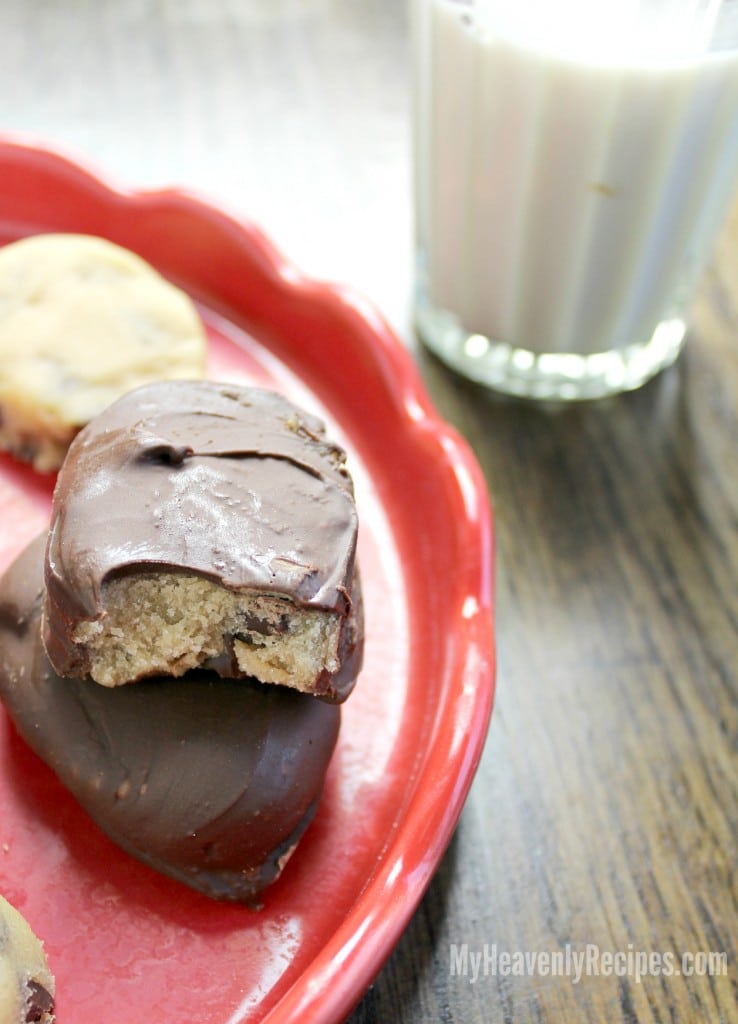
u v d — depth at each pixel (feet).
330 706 0.97
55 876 0.94
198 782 0.93
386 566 1.09
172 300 1.17
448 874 0.99
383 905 0.89
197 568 0.90
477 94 1.10
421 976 0.95
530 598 1.12
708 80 1.06
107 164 1.39
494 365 1.24
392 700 1.03
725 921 0.98
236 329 1.22
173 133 1.43
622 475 1.19
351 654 0.95
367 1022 0.93
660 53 1.04
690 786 1.03
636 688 1.08
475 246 1.17
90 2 1.59
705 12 1.03
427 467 1.09
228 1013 0.90
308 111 1.47
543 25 1.04
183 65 1.51
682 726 1.06
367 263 1.32
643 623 1.11
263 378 1.19
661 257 1.16
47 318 1.14
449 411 1.23
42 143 1.23
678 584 1.13
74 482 0.94
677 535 1.16
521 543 1.15
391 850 0.92
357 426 1.16
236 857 0.92
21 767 0.98
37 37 1.53
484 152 1.12
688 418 1.23
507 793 1.02
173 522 0.92
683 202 1.13
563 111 1.07
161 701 0.95
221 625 0.92
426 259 1.23
